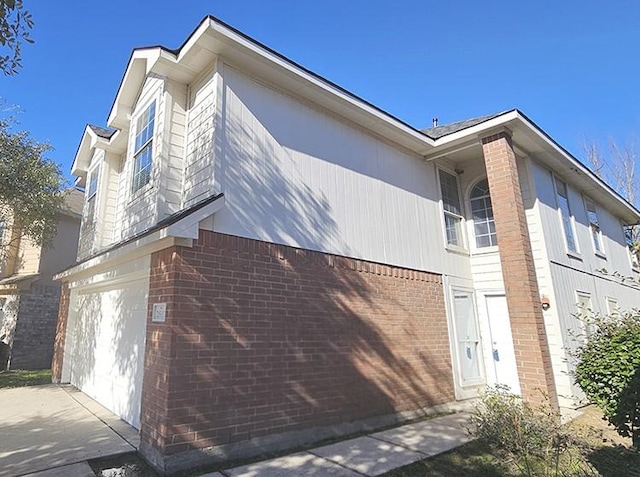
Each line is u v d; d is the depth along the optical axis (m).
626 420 3.97
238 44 5.64
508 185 8.01
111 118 8.22
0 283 13.61
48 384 9.70
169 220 4.89
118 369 6.68
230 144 5.61
